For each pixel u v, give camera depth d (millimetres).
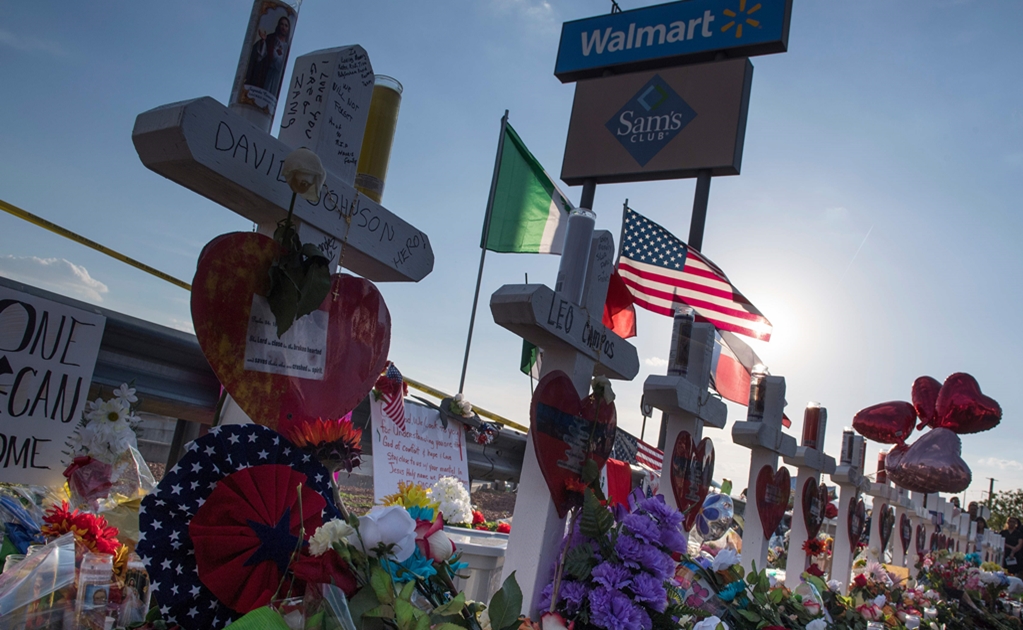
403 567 1570
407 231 2137
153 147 1513
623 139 10148
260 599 1431
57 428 1819
